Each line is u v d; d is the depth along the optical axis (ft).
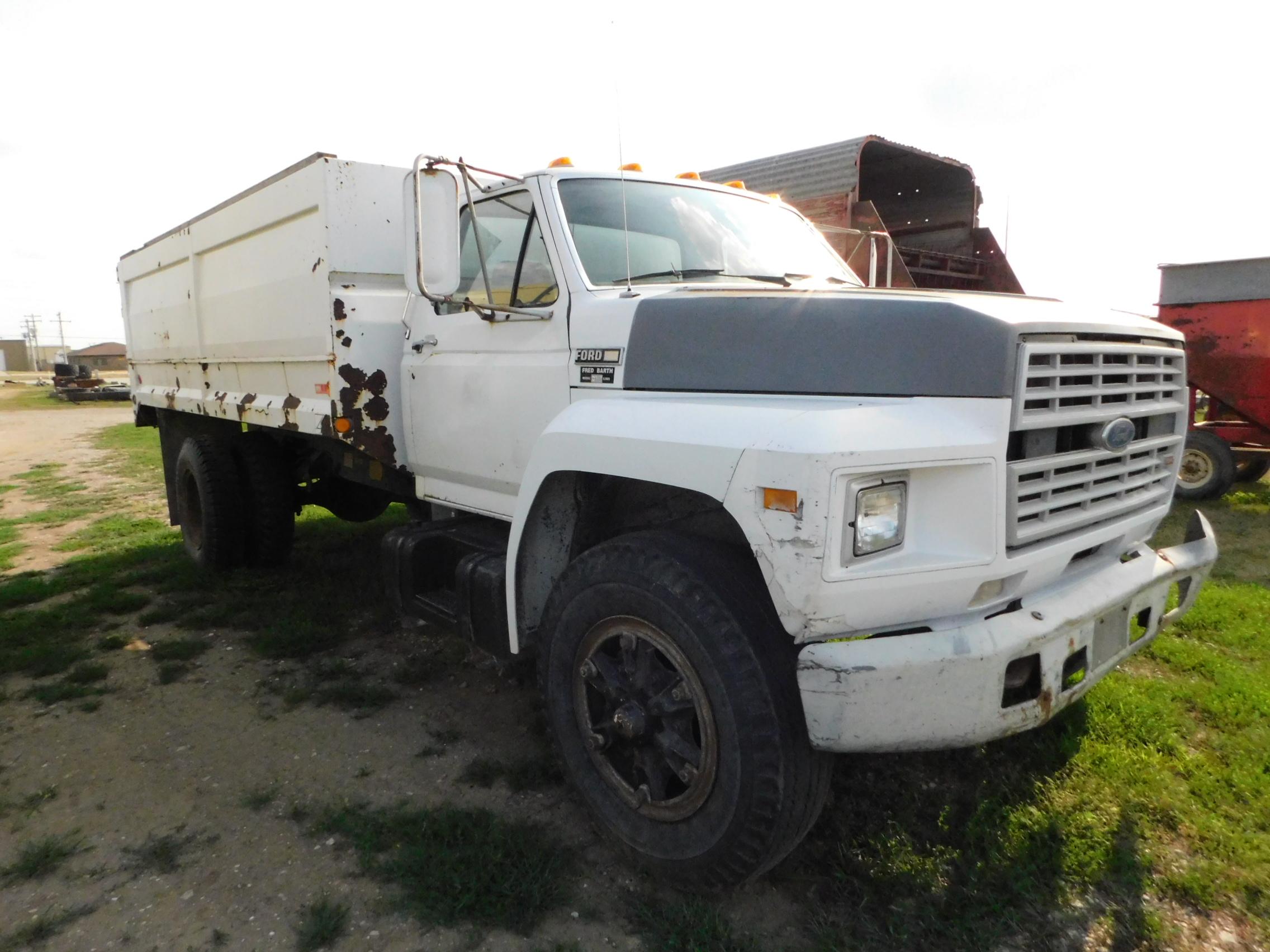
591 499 9.71
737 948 7.39
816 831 9.02
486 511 11.96
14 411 101.71
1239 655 13.61
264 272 15.02
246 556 19.24
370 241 13.39
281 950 7.52
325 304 12.92
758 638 7.37
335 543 21.85
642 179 11.77
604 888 8.33
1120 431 8.02
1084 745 10.61
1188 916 7.89
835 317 7.78
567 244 10.28
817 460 6.59
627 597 8.16
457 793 10.06
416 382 12.67
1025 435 7.45
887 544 7.03
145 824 9.53
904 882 8.21
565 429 8.94
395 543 12.72
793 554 6.73
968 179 27.58
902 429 6.89
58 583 19.17
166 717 12.23
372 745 11.30
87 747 11.35
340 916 7.81
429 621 12.12
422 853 8.64
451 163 10.39
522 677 13.43
